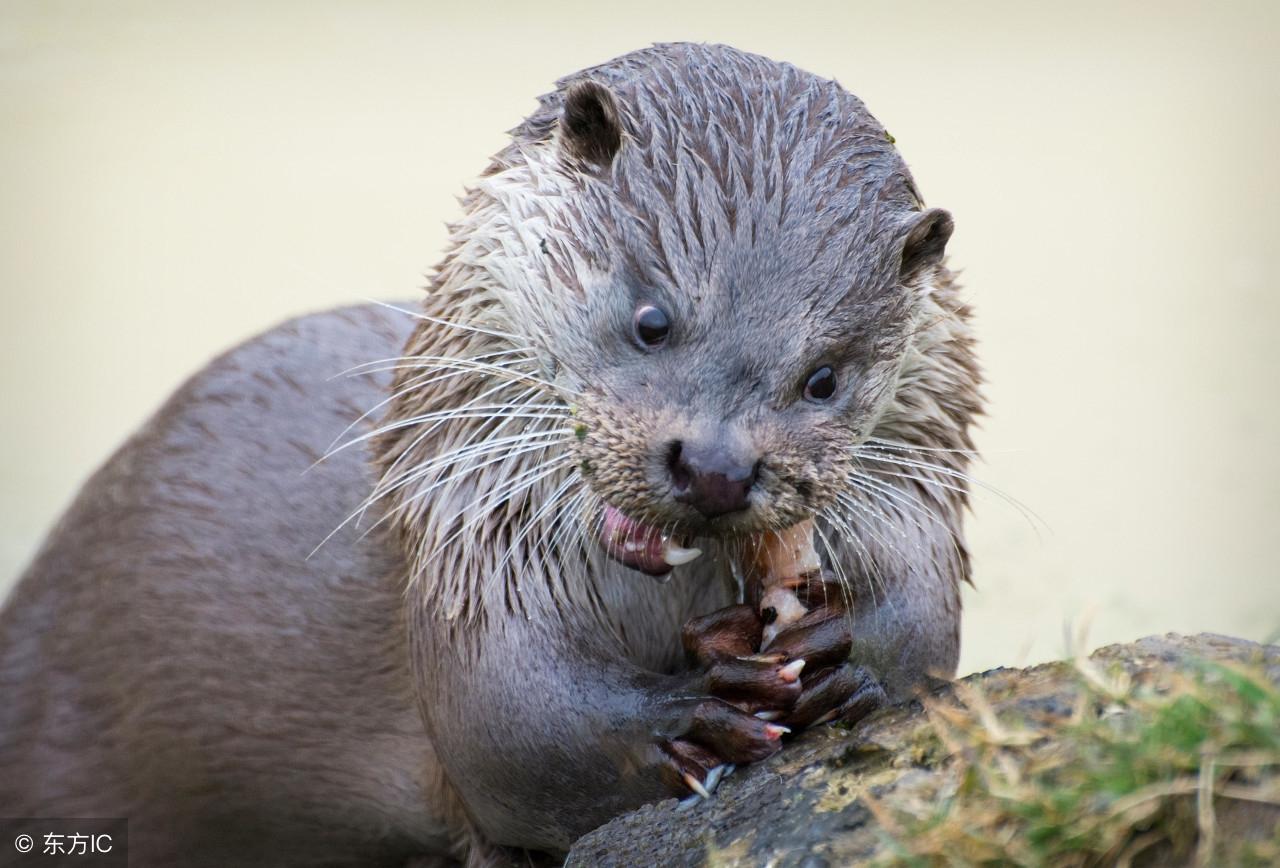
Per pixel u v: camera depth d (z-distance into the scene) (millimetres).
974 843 4906
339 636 8672
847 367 6523
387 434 7621
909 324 6766
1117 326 19672
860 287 6488
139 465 9500
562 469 6973
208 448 9352
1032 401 17844
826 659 6395
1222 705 4848
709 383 6309
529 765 6953
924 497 7188
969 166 25391
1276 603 13203
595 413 6461
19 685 9430
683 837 6055
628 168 6660
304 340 9609
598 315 6582
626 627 7230
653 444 6234
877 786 5574
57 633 9438
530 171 7117
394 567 8562
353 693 8633
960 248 22453
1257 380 17844
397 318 9680
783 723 6391
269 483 9109
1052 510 15078
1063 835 4820
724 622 6488
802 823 5590
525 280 6863
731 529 6246
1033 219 23375
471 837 7953
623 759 6719
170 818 9055
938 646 7055
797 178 6527
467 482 7109
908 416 7117
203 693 8875
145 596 9125
